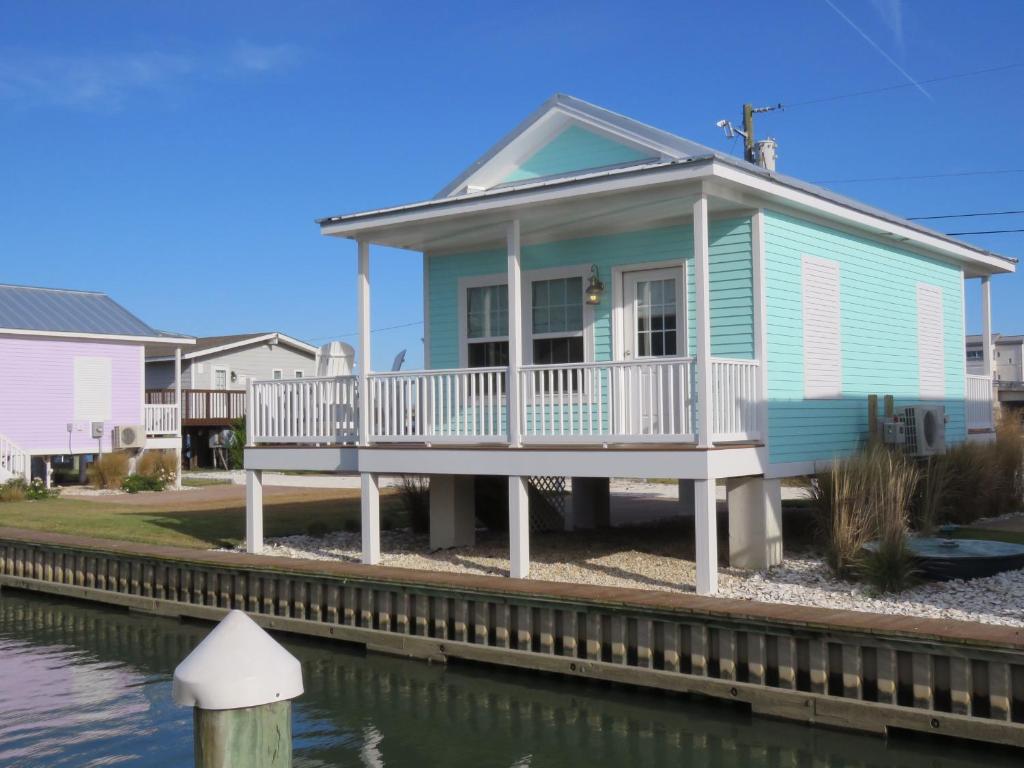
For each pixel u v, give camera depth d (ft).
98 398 86.69
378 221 39.27
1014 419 67.15
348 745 26.14
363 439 40.09
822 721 25.80
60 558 47.75
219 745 6.95
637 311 40.34
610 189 33.60
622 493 69.36
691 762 24.29
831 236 41.63
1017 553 32.65
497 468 36.29
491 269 44.39
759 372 36.45
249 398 44.75
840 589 31.91
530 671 31.63
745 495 36.37
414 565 39.40
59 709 29.78
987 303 60.23
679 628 28.55
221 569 40.57
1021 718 23.39
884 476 35.35
